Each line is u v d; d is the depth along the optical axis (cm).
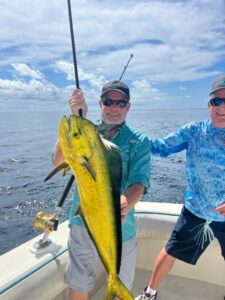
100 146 138
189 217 272
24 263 235
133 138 221
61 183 1462
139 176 216
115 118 221
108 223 137
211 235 265
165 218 314
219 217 263
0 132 5169
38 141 3622
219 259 302
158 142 290
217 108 256
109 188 137
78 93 183
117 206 138
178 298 290
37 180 1583
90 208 138
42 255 245
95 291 292
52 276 234
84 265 230
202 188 268
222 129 261
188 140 280
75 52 204
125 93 218
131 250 230
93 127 139
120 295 135
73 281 229
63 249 255
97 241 138
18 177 1686
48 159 2312
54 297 238
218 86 256
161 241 319
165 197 1179
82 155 135
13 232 928
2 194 1321
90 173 135
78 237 228
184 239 270
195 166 271
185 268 315
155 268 278
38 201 1205
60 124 141
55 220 245
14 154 2594
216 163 262
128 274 230
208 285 306
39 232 927
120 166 141
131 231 230
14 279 215
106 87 221
